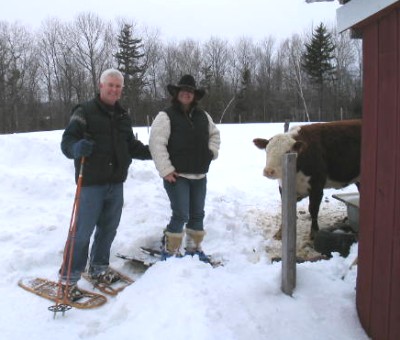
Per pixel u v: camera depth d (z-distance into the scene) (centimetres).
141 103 5700
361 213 372
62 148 430
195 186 514
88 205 443
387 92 330
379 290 346
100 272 482
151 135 488
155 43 6150
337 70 5903
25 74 5425
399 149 317
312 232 623
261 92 6138
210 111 5825
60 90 5653
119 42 5962
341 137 629
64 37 5709
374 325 353
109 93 440
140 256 541
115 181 458
